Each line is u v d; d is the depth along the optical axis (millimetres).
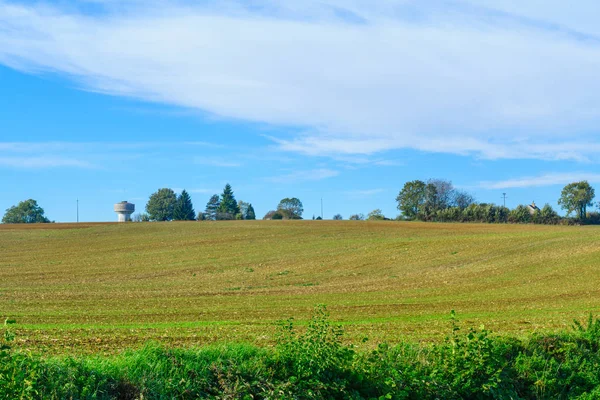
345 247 59438
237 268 49094
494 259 50062
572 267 44938
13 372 9375
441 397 11672
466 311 28859
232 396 10508
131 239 69375
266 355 11977
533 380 12914
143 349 11922
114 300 33281
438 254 53375
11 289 38062
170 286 40281
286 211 149250
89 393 9812
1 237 72000
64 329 20734
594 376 13203
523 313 27797
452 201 121250
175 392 10547
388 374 11969
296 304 31594
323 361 11523
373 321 24453
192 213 145375
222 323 23656
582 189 110750
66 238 70938
